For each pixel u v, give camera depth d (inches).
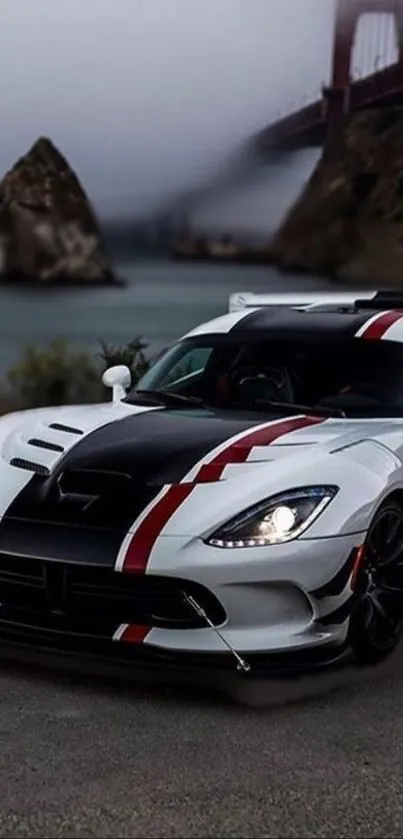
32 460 160.7
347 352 193.0
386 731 134.5
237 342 201.0
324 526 142.9
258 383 190.5
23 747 127.5
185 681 149.5
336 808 113.6
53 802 113.6
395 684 151.6
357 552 147.5
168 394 195.8
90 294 405.7
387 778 121.1
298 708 141.6
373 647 156.4
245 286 404.5
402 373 188.1
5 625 149.7
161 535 139.4
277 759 125.6
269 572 138.6
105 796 115.3
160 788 117.5
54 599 143.8
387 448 163.6
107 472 151.6
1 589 149.3
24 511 150.2
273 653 139.8
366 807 114.0
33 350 408.8
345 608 147.4
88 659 153.3
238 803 114.3
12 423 182.9
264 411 182.2
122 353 360.5
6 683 148.0
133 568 138.1
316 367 191.3
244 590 138.5
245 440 158.9
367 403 183.0
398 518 162.2
